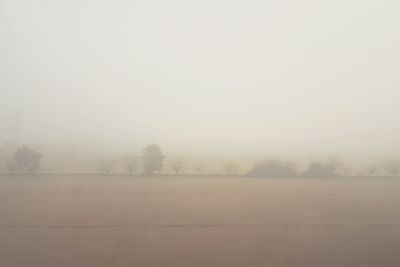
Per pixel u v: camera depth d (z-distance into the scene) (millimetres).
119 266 10492
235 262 10852
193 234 13078
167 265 10602
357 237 13109
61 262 10711
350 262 11094
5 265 10422
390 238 13023
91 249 11633
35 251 11414
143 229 13445
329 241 12664
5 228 13219
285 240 12703
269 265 10719
